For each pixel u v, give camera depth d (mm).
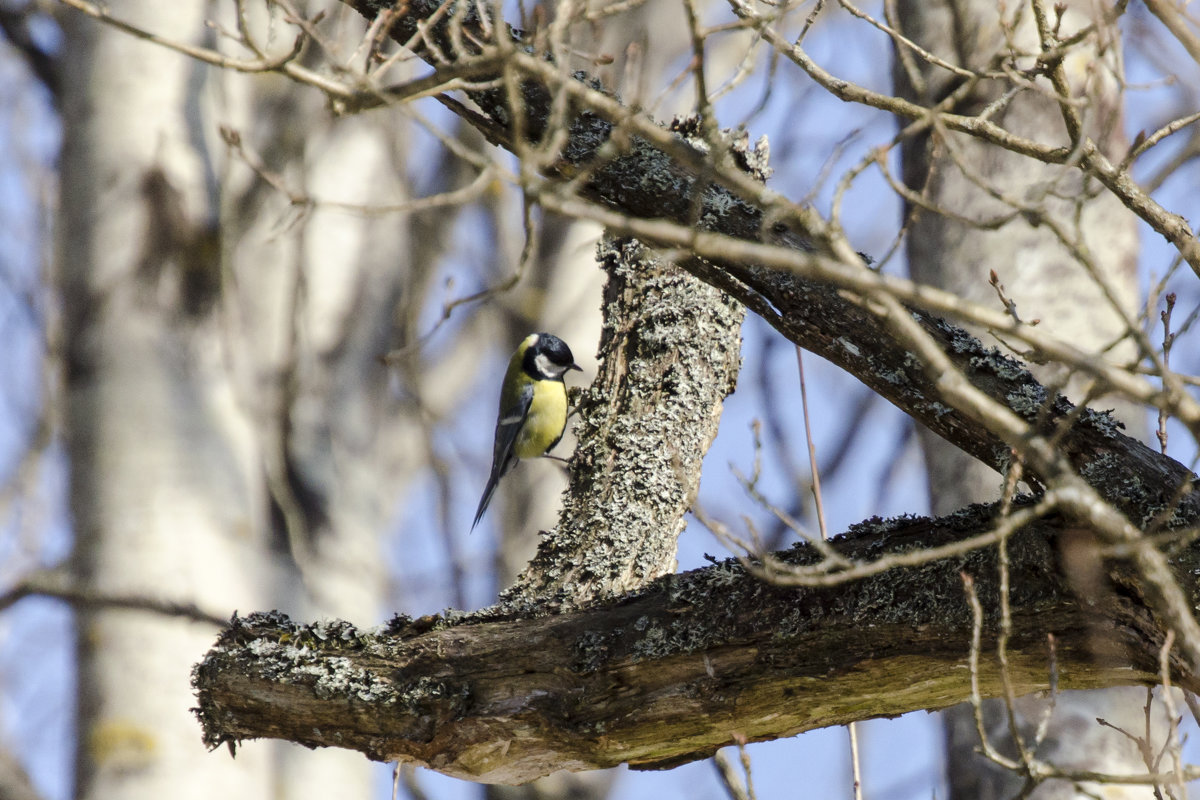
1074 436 6867
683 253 5500
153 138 12484
